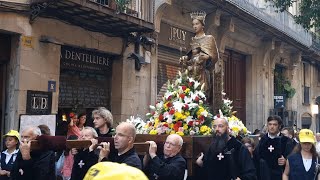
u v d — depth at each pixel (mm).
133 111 11094
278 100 19234
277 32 17000
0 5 7746
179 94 6172
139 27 9906
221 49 14570
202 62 6961
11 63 8203
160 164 4070
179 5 12578
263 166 5762
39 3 8055
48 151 4137
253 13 15297
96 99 10438
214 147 4863
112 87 10836
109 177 1300
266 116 18469
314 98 25250
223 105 7086
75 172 4176
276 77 20453
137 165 3740
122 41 10688
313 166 5078
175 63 13094
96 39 9891
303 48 20594
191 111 5945
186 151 5176
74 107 9742
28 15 8188
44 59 8594
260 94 18188
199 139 5289
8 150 5410
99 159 3895
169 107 6055
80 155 4172
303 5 15406
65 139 4074
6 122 8188
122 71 10742
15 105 8086
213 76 7078
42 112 8523
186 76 6562
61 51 9297
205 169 4977
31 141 4055
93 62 10250
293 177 5125
